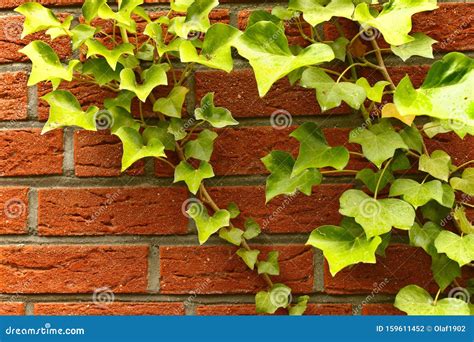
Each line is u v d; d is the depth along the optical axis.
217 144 0.84
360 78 0.75
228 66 0.72
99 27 0.80
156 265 0.84
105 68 0.79
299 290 0.83
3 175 0.84
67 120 0.77
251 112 0.84
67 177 0.85
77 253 0.84
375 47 0.81
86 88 0.85
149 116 0.84
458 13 0.83
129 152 0.76
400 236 0.83
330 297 0.83
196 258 0.84
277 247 0.84
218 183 0.84
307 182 0.77
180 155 0.82
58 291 0.84
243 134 0.84
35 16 0.76
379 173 0.78
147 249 0.84
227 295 0.84
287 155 0.78
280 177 0.78
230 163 0.84
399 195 0.79
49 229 0.84
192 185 0.79
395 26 0.70
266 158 0.79
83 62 0.83
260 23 0.68
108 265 0.84
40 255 0.84
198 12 0.75
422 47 0.78
